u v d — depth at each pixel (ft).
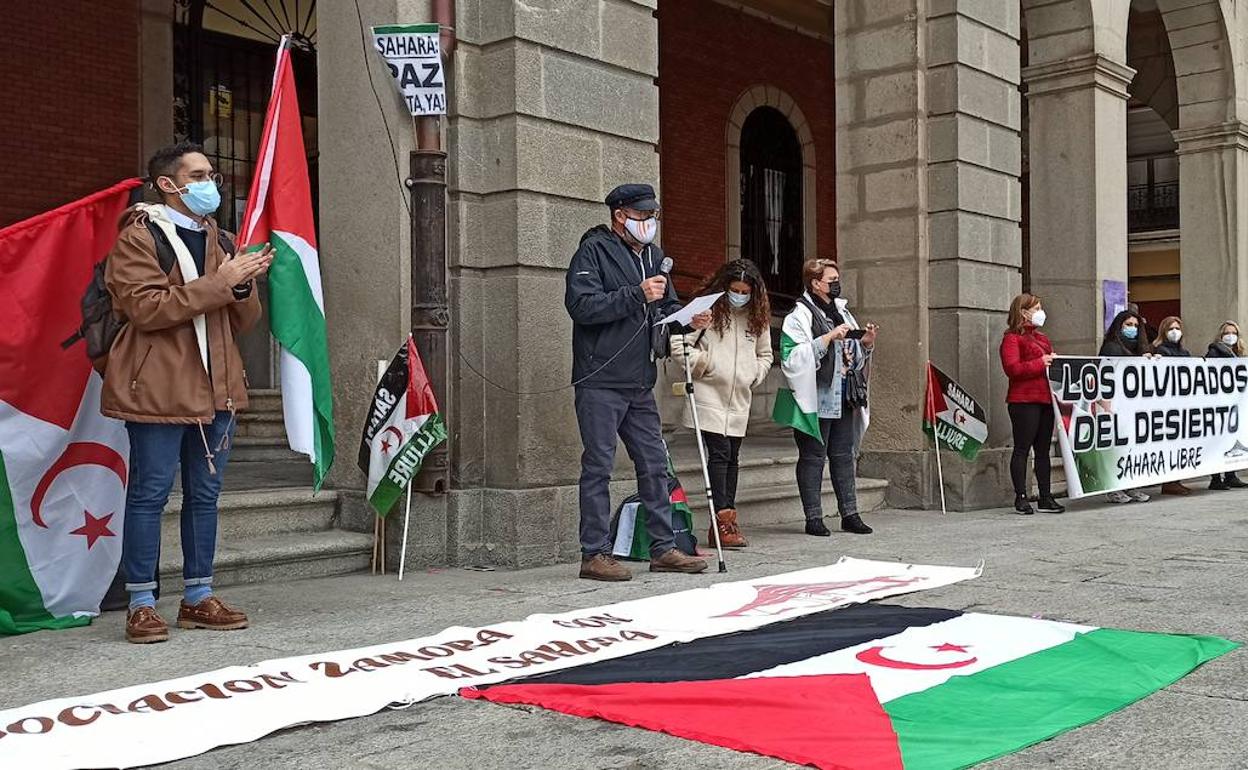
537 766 10.21
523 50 21.94
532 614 16.83
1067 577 19.92
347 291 22.26
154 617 15.31
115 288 14.97
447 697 12.44
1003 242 33.42
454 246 21.99
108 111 33.91
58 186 32.91
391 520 21.13
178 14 36.22
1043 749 10.37
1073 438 31.55
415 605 17.66
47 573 16.22
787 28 55.11
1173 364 35.01
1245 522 28.19
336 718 11.57
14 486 15.99
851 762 9.83
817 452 26.37
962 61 31.81
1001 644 14.33
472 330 22.20
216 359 15.74
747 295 24.30
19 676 13.52
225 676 12.93
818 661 13.52
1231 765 9.95
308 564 20.44
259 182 16.71
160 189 15.75
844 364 26.35
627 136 24.03
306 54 39.37
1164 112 55.57
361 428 22.03
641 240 20.52
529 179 22.03
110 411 15.14
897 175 32.14
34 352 16.19
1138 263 91.91
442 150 21.52
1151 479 34.17
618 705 11.79
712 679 12.75
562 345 22.59
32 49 32.42
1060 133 37.83
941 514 30.81
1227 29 46.44
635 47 24.17
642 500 21.21
